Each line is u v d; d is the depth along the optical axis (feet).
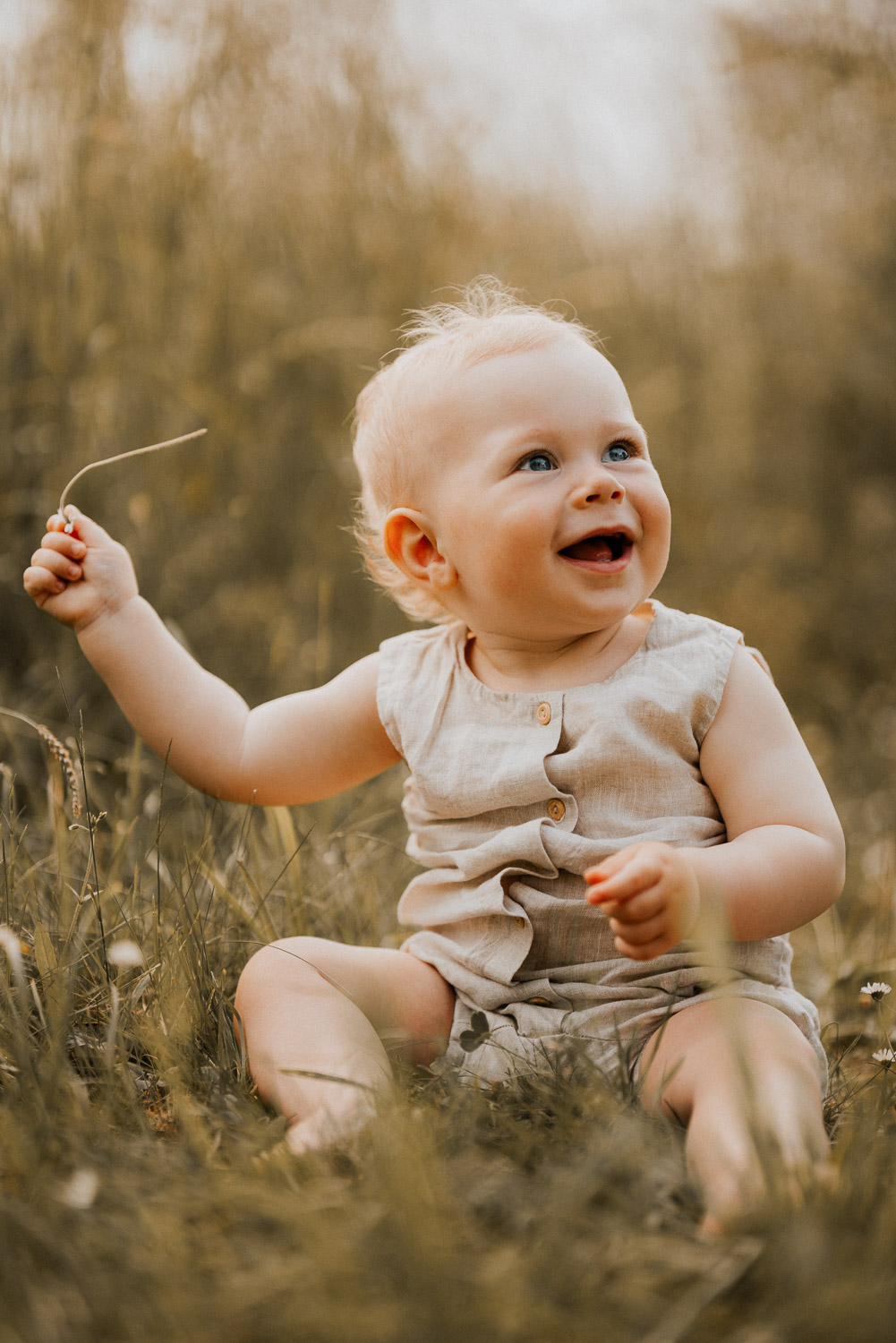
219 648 9.91
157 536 9.72
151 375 10.23
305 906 6.09
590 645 4.85
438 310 5.90
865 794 10.78
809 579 15.47
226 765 5.32
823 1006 6.31
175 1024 4.59
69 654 8.84
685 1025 4.27
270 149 11.67
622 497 4.64
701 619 4.92
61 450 9.35
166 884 6.22
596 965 4.61
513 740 4.76
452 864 4.88
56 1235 3.13
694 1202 3.42
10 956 4.53
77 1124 3.81
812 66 15.62
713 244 16.10
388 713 5.10
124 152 10.25
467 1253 3.05
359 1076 4.07
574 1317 2.81
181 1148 3.79
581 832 4.63
